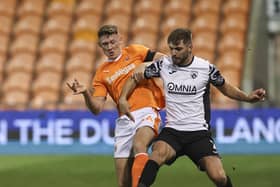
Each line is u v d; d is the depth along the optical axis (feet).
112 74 82.48
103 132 146.10
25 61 179.63
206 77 75.72
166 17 188.55
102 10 191.62
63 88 172.04
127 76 82.12
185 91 75.61
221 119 146.10
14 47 183.32
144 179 71.92
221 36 182.50
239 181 115.34
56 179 118.21
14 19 190.39
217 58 177.68
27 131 147.13
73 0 193.26
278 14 177.47
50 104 154.51
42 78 174.81
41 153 146.20
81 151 145.89
